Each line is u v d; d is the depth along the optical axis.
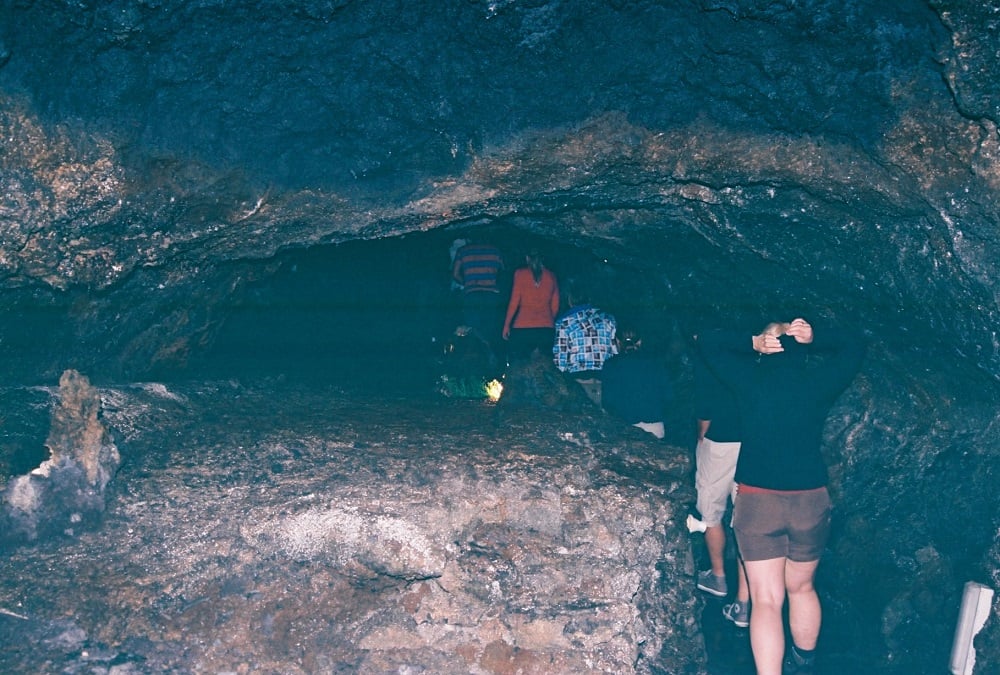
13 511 5.48
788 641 6.20
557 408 7.79
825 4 4.64
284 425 7.09
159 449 6.37
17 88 5.05
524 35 5.19
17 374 6.16
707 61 5.26
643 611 5.96
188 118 5.64
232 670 5.18
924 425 6.79
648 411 7.40
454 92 5.62
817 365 5.34
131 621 5.18
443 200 6.34
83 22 4.86
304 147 6.03
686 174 5.95
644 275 8.63
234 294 7.74
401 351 10.72
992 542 6.19
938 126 4.94
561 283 10.14
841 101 5.13
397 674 5.31
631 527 6.02
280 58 5.39
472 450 6.70
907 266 5.71
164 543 5.61
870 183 5.42
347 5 5.00
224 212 6.12
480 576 5.61
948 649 6.25
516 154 5.90
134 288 6.44
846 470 7.21
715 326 8.02
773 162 5.63
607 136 5.77
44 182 5.36
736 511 5.36
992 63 4.46
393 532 5.68
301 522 5.70
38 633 5.02
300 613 5.46
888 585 6.68
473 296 10.26
